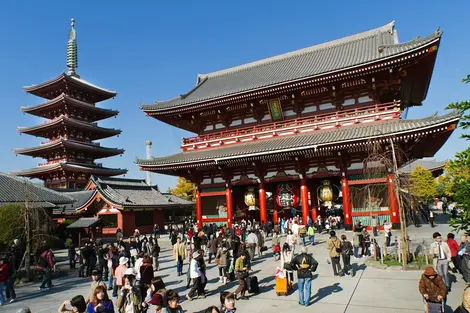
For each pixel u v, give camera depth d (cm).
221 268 2006
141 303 1275
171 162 4475
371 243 2519
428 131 3138
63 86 8800
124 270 1716
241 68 6200
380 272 1977
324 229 4116
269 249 3102
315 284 1823
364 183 3697
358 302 1488
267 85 4184
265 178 4372
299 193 4344
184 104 4759
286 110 4591
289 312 1415
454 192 1083
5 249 3108
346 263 1953
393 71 3766
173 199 7106
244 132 4759
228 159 4119
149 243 2953
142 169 4722
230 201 4497
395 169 2259
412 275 1861
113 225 5656
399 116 3697
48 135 9250
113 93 9694
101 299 1029
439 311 1066
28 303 1864
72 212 5828
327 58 4928
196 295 1772
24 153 9038
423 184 6053
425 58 3634
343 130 3859
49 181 9038
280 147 3781
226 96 4456
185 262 2912
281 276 1677
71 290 2158
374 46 4641
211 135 4962
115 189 6191
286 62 5575
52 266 2248
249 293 1730
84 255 2597
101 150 9244
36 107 8888
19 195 3703
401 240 2128
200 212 4759
